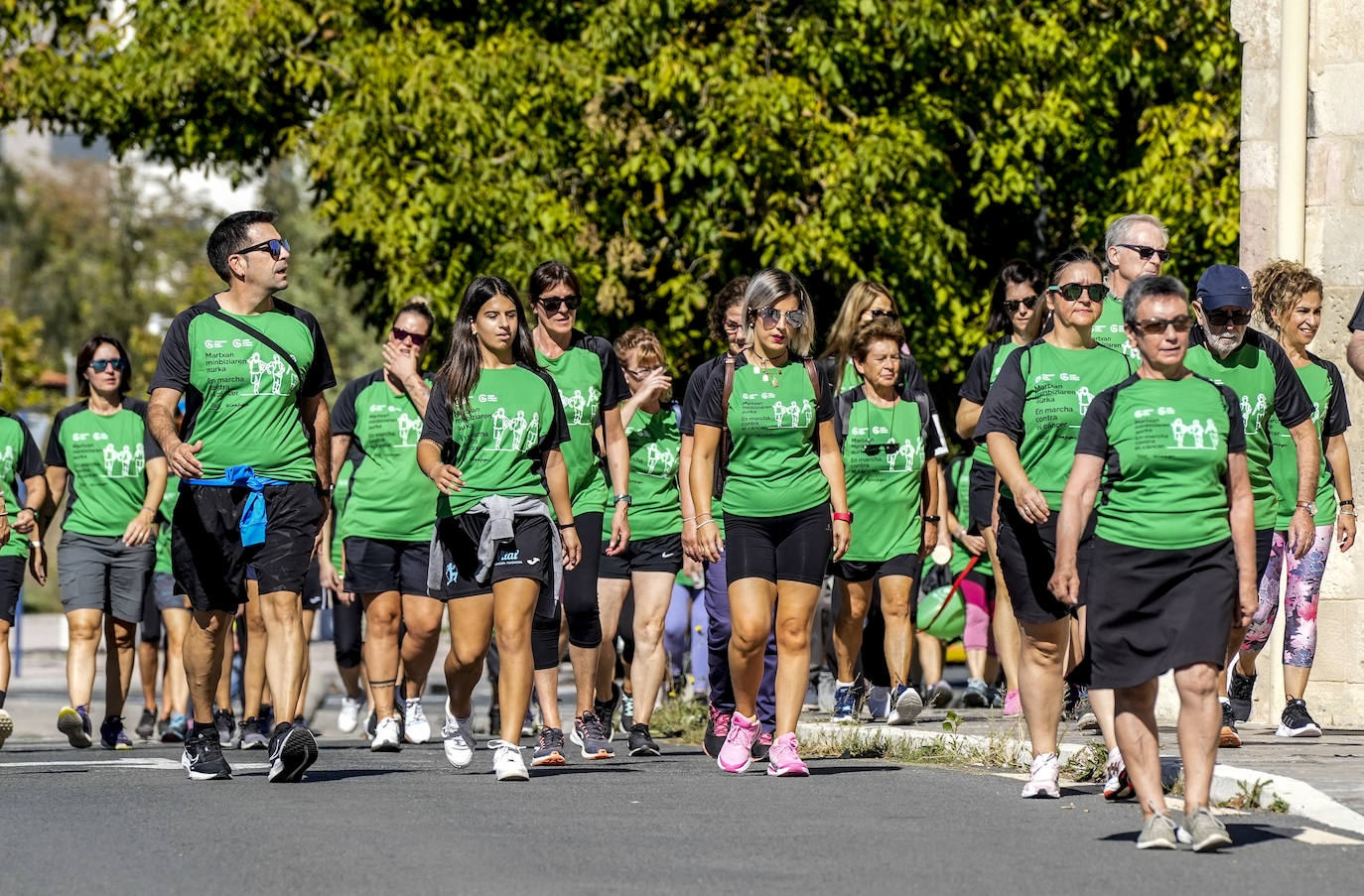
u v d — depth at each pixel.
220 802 17.56
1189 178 42.28
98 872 13.74
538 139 40.59
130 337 132.38
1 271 134.00
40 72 45.75
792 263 40.28
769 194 41.41
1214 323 19.84
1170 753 18.97
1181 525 14.46
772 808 17.06
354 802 17.50
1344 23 26.36
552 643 21.78
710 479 19.84
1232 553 14.66
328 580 29.36
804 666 19.88
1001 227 46.81
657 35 41.22
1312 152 26.52
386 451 25.39
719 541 20.06
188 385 18.89
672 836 15.25
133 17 45.56
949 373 44.72
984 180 43.09
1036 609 17.05
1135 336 14.75
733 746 20.44
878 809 16.95
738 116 39.94
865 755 22.75
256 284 18.97
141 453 28.70
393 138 40.97
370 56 41.53
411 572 25.42
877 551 24.88
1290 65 26.31
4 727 23.61
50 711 42.62
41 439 94.25
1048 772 17.53
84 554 28.45
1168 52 43.94
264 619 19.22
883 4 40.72
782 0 42.66
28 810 17.19
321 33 43.88
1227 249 42.69
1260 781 16.67
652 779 19.62
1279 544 21.80
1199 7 42.81
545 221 39.97
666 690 30.20
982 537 26.02
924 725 24.77
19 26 46.72
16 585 27.31
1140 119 44.62
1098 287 16.91
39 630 83.75
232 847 14.71
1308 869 13.70
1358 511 25.94
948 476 31.80
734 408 19.42
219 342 18.77
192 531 18.97
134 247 136.75
